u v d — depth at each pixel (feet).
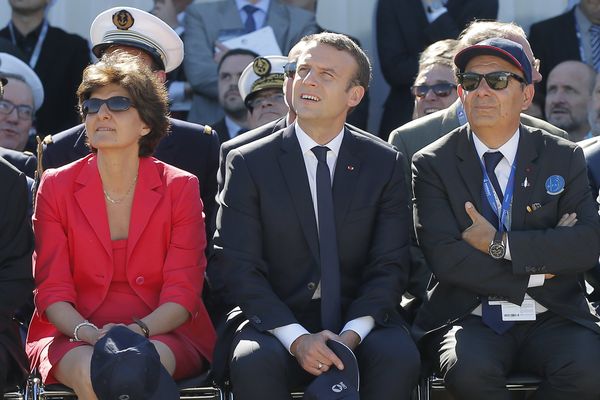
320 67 58.49
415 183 61.77
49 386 56.54
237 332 57.72
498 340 58.70
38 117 89.76
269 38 90.84
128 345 52.47
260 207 58.95
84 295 58.85
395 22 91.45
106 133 57.47
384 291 57.93
